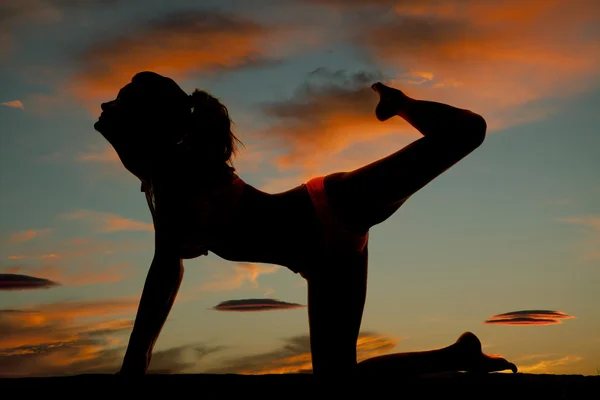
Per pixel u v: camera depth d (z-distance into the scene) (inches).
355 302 104.8
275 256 105.0
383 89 104.7
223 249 105.4
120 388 75.3
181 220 102.5
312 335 105.3
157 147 103.7
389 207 100.6
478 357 102.5
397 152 98.7
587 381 77.6
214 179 102.4
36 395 74.9
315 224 101.7
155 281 102.1
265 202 103.0
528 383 77.4
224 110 106.1
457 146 95.3
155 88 105.0
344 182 101.3
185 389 75.6
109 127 105.9
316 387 76.4
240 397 75.7
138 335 99.9
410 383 77.6
